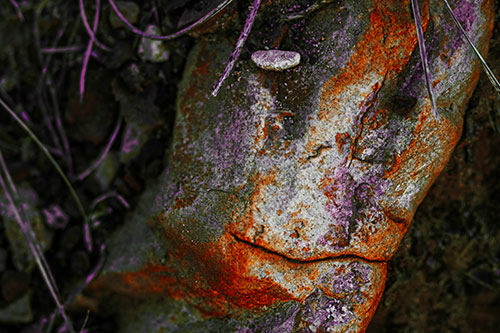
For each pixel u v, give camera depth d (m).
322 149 0.43
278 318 0.44
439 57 0.43
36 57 0.53
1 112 0.53
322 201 0.42
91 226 0.50
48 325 0.50
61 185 0.51
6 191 0.50
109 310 0.50
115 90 0.49
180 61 0.47
